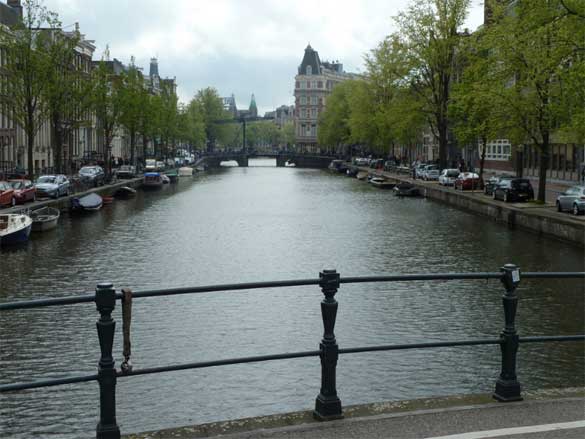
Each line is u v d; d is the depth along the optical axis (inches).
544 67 1409.9
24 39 1978.3
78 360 657.0
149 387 589.6
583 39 1230.3
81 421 522.3
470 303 855.7
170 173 3715.6
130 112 2999.5
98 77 2815.0
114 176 2962.6
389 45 2642.7
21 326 768.3
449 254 1259.8
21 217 1449.3
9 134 2620.6
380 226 1705.2
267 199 2596.0
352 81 4493.1
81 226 1716.3
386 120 2972.4
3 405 550.6
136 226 1726.1
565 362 636.7
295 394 577.9
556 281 970.7
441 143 2620.6
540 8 1291.8
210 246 1391.5
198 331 749.9
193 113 5949.8
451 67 2428.6
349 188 3216.0
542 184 1699.1
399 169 3575.3
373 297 893.2
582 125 1246.9
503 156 3019.2
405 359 652.7
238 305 856.9
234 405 555.2
